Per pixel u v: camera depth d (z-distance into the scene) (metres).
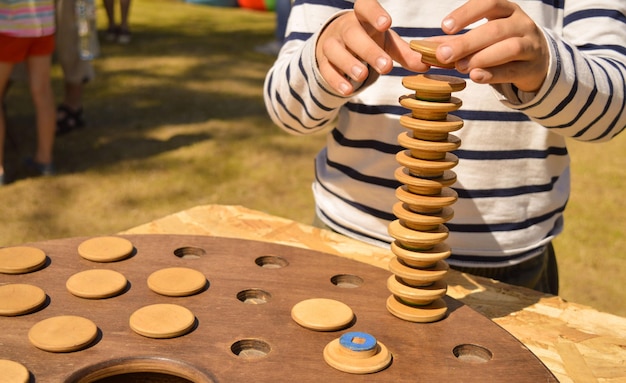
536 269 1.24
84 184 3.58
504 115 1.14
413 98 0.86
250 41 6.99
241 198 3.49
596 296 2.76
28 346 0.82
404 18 1.13
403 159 0.86
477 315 0.93
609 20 1.08
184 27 7.65
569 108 0.93
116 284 0.94
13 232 3.06
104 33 7.06
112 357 0.80
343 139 1.23
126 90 5.19
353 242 1.22
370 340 0.82
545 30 0.91
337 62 0.88
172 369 0.80
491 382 0.78
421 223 0.87
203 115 4.70
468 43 0.80
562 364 0.91
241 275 1.00
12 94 4.99
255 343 0.85
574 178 3.93
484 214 1.17
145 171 3.76
